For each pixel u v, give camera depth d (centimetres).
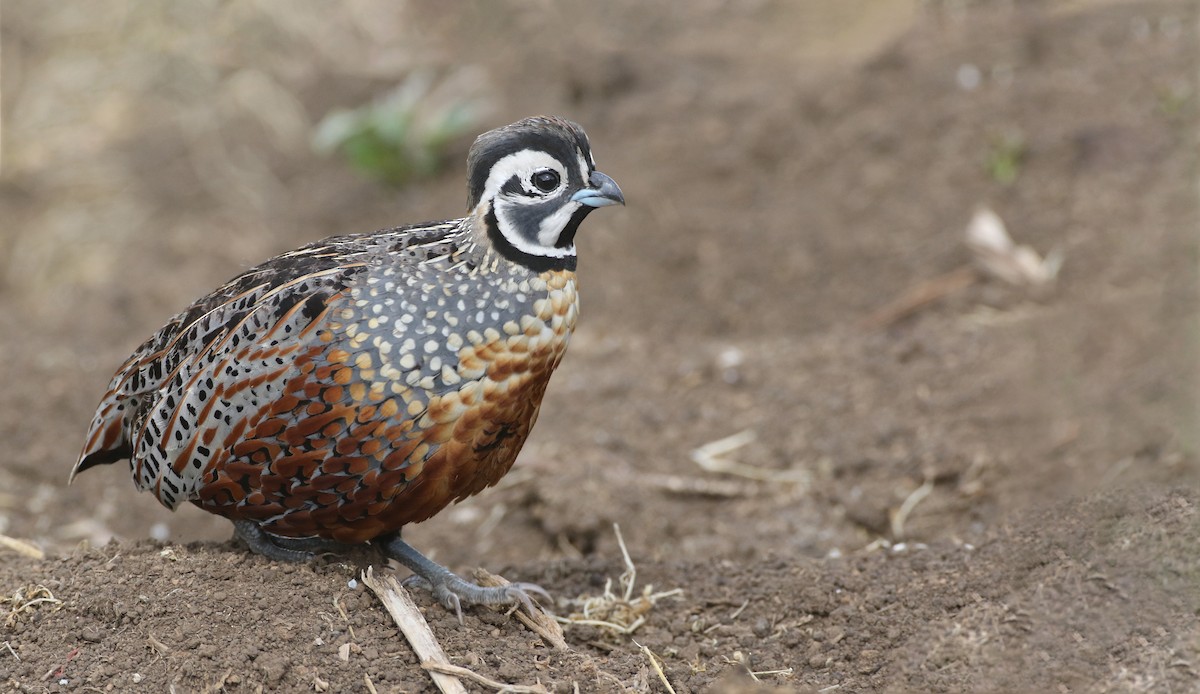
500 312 713
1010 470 1046
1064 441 1052
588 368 1348
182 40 2033
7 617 720
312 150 1884
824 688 729
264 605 720
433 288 713
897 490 1067
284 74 2009
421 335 701
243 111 1933
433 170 1798
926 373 1220
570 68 1884
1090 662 677
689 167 1659
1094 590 726
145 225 1750
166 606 718
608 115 1800
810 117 1697
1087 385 1122
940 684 699
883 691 713
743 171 1644
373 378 694
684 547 1040
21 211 1792
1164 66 1555
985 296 1344
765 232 1541
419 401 698
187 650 692
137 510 1139
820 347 1302
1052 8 1770
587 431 1206
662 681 730
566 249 742
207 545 789
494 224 724
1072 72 1606
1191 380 1059
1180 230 1316
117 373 794
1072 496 864
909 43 1786
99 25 2058
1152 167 1428
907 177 1557
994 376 1187
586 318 1482
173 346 745
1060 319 1245
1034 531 817
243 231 1736
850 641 768
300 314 702
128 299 1591
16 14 2072
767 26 2019
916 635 749
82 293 1608
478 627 749
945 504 1040
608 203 728
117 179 1820
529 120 736
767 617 819
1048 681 675
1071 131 1510
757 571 866
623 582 876
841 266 1471
